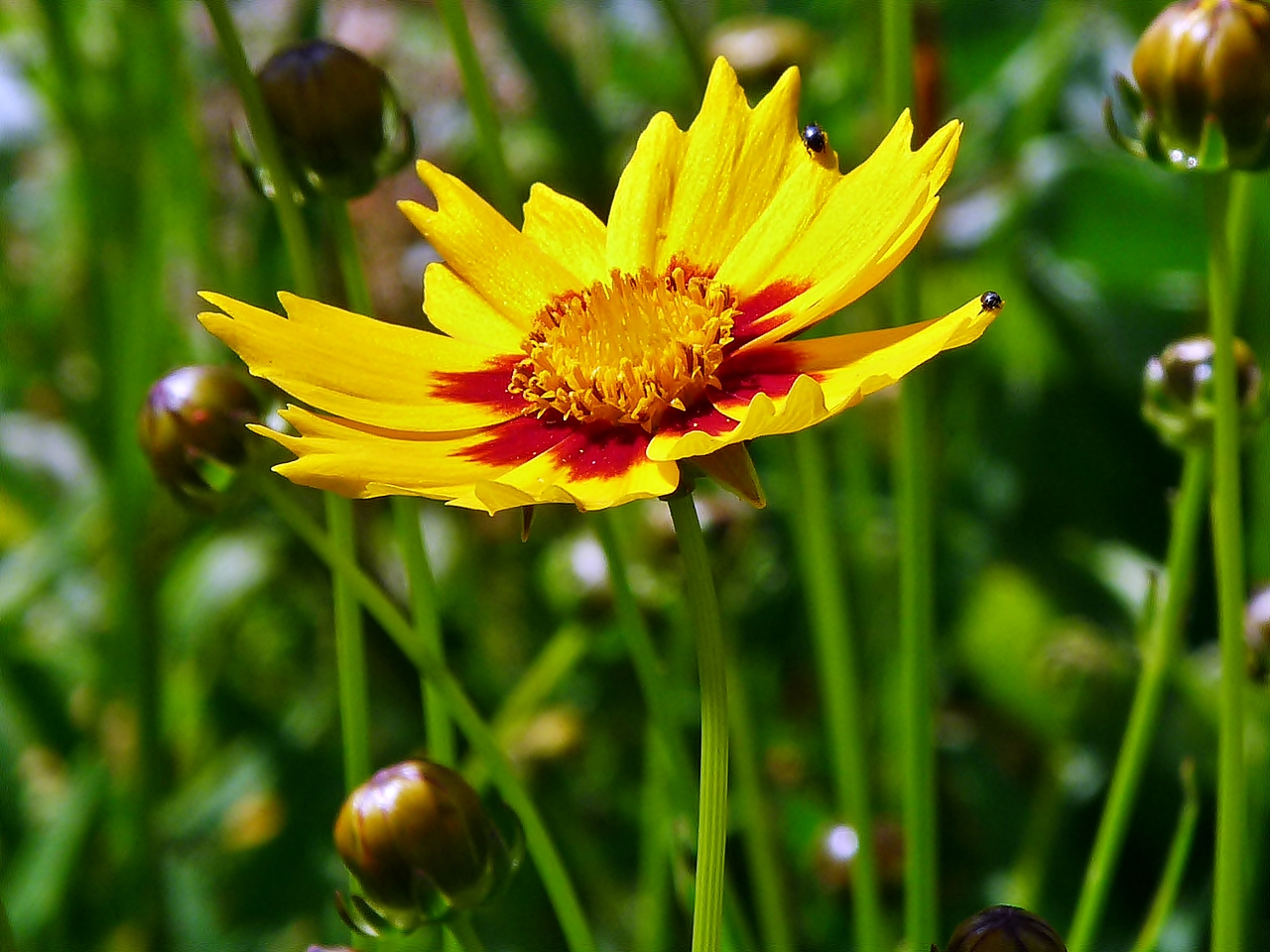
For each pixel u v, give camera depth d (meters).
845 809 0.28
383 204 0.35
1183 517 0.24
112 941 0.30
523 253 0.23
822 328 0.34
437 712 0.24
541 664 0.29
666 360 0.21
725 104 0.23
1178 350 0.24
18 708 0.33
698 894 0.20
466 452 0.21
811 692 0.35
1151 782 0.32
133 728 0.31
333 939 0.30
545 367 0.21
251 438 0.23
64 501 0.35
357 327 0.22
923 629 0.25
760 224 0.22
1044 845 0.29
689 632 0.30
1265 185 0.33
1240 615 0.23
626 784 0.33
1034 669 0.33
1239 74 0.22
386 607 0.23
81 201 0.32
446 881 0.21
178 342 0.34
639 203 0.23
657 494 0.20
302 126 0.23
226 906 0.31
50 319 0.34
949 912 0.31
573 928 0.23
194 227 0.33
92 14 0.33
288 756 0.32
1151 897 0.31
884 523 0.34
